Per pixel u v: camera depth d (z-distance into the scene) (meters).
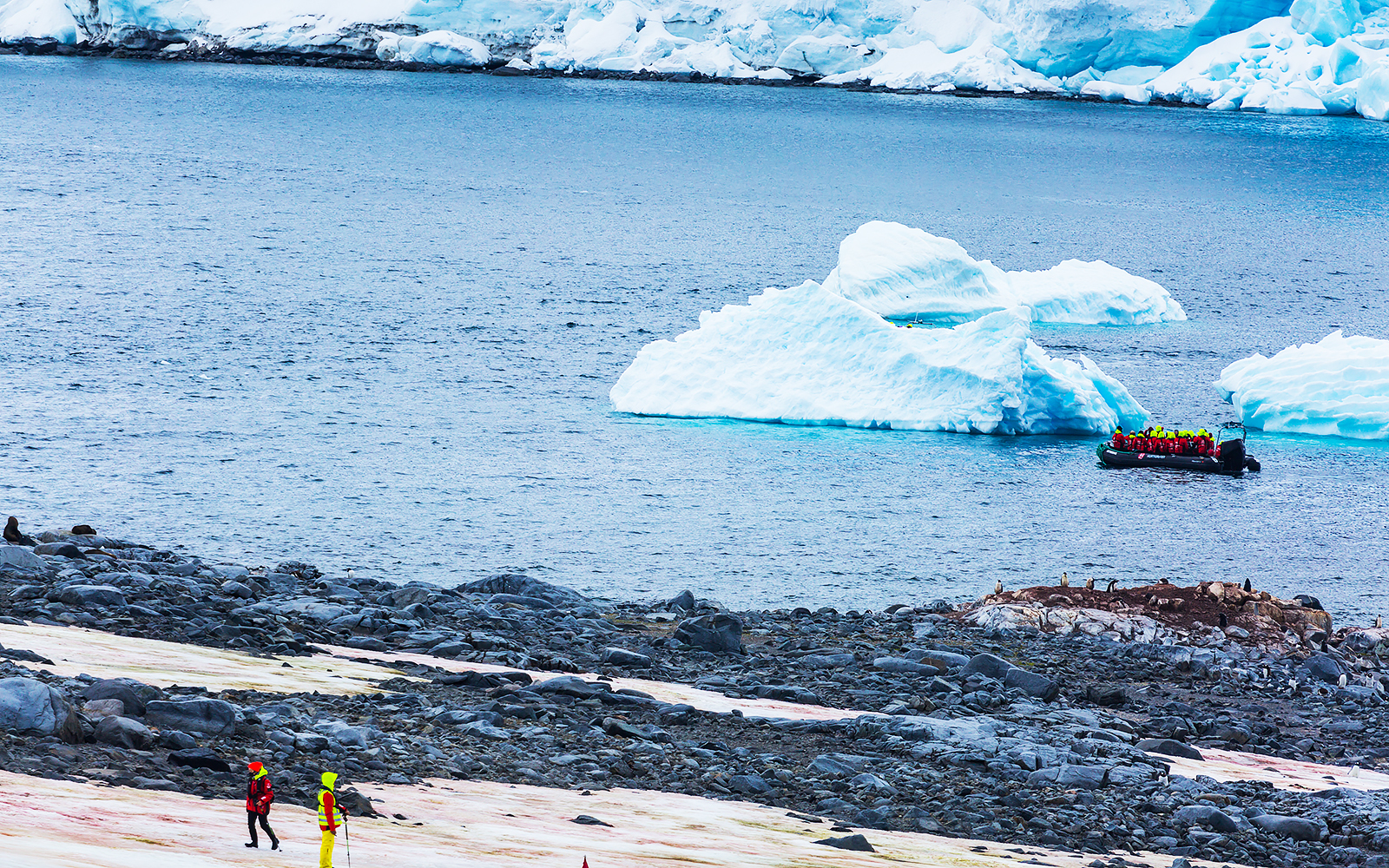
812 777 44.66
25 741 31.27
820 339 156.62
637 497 117.75
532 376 164.75
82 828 23.98
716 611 81.56
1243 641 80.12
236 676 46.62
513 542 103.19
